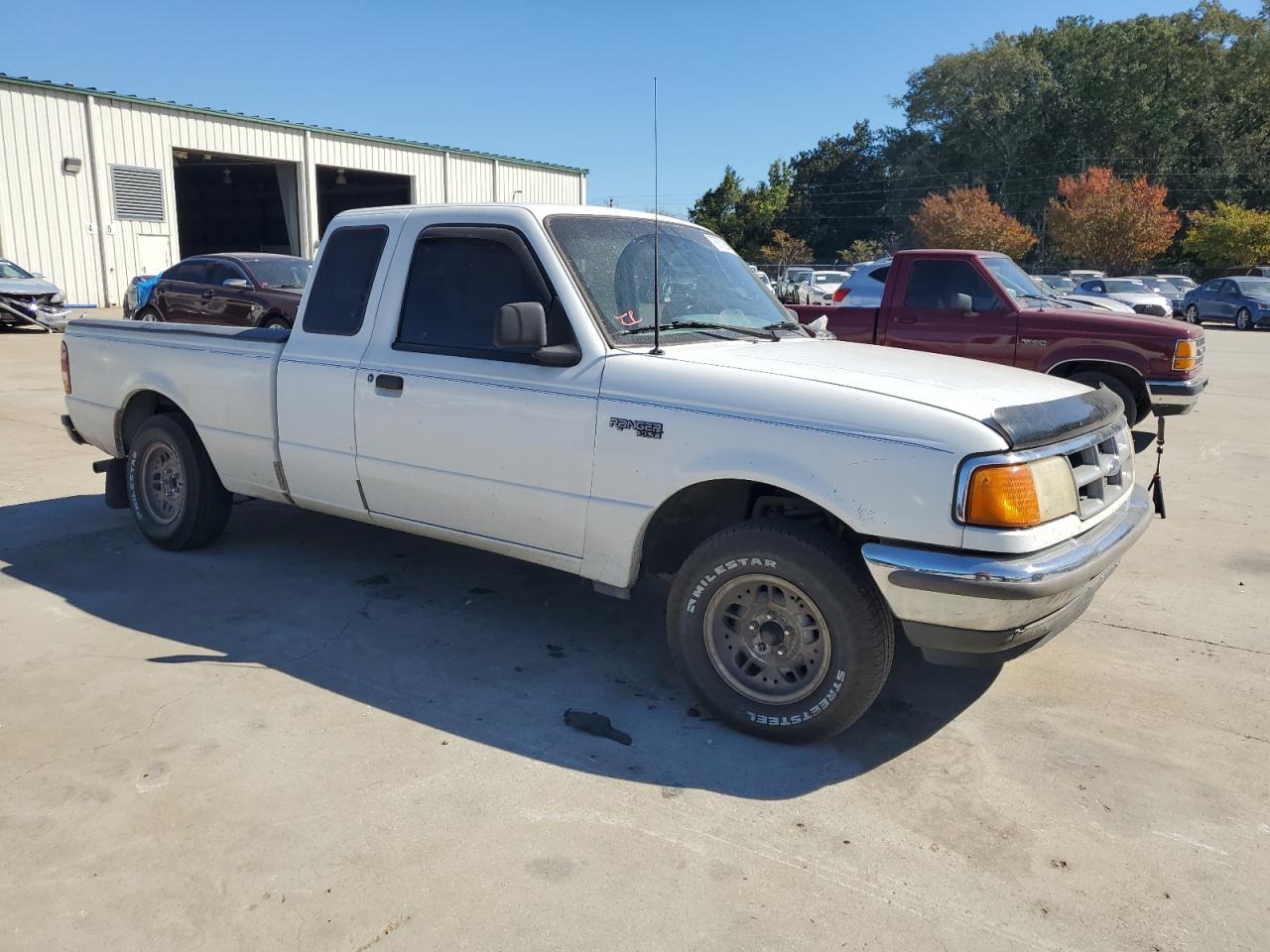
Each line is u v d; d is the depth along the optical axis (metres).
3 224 24.52
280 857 2.79
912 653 4.48
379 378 4.39
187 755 3.33
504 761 3.36
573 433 3.83
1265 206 62.34
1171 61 63.62
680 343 4.04
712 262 4.71
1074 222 49.06
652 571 3.94
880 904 2.65
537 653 4.31
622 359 3.77
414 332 4.37
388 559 5.52
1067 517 3.33
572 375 3.85
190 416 5.23
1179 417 10.93
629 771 3.33
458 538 4.36
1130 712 3.86
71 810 3.00
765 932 2.54
